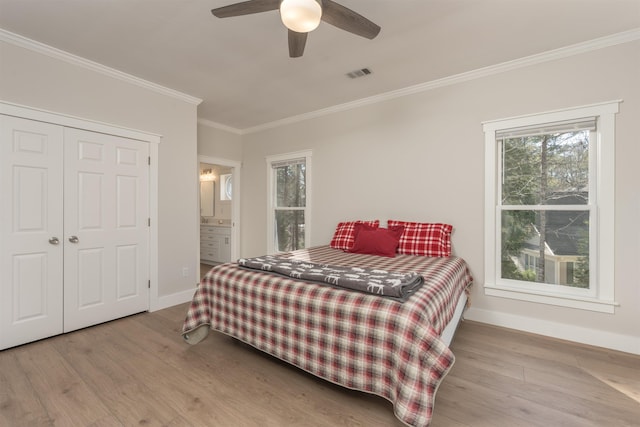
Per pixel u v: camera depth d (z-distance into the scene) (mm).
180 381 1866
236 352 2268
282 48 2465
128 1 1895
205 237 5805
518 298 2686
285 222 4520
